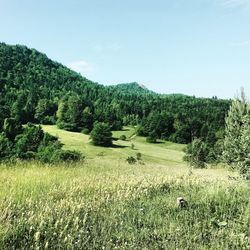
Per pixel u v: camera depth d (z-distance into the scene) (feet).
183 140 422.41
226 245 21.89
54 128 441.68
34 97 563.07
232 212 28.99
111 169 55.52
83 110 464.24
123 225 24.95
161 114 463.42
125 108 629.92
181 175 49.57
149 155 315.78
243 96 63.57
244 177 44.55
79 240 21.26
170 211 29.07
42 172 42.16
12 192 29.94
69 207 27.50
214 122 437.17
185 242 22.44
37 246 20.07
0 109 288.92
